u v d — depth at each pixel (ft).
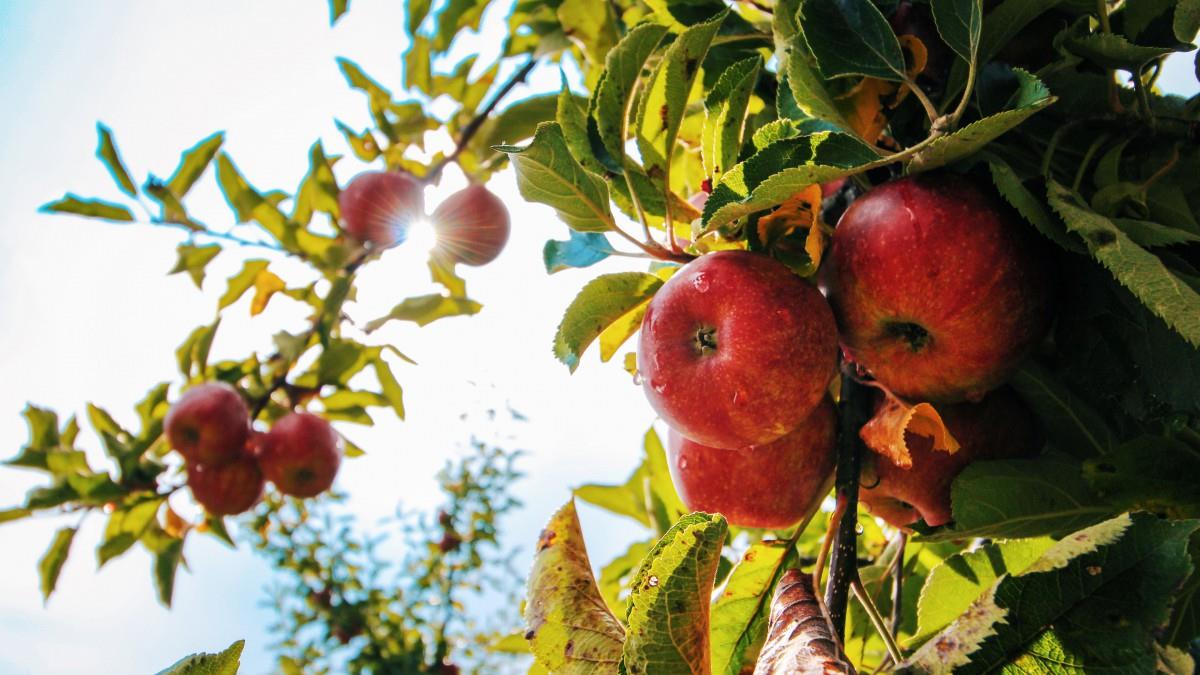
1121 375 0.91
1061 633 0.69
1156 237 0.86
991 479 0.97
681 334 0.95
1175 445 0.94
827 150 0.91
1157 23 0.97
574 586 0.93
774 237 1.01
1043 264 0.91
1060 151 0.96
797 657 0.73
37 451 2.74
